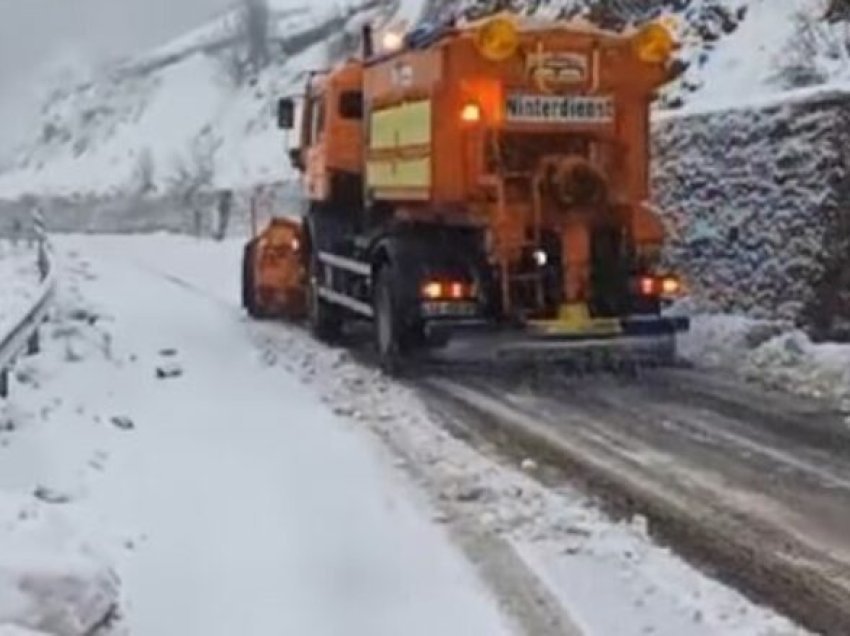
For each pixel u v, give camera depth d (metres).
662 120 18.88
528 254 14.68
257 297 20.89
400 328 14.95
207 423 12.12
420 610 7.30
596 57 15.14
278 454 10.83
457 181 14.88
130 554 8.10
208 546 8.38
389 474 10.13
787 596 7.44
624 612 7.20
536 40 14.96
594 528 8.71
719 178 17.64
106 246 44.91
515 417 12.40
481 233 14.78
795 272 16.08
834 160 15.79
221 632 7.04
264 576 7.86
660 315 15.18
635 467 10.35
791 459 10.58
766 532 8.62
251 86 67.06
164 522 8.85
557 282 14.68
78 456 10.49
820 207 15.82
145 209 62.09
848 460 10.52
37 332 15.58
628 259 15.08
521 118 14.97
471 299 14.70
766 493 9.55
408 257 14.96
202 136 66.19
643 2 30.16
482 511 9.12
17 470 9.89
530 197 14.87
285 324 20.42
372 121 17.20
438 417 12.43
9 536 7.26
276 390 13.98
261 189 49.84
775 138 16.69
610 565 7.99
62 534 7.64
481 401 13.26
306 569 7.98
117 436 11.41
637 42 15.19
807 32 26.12
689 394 13.48
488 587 7.62
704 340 16.23
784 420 12.09
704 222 17.83
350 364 15.90
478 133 14.88
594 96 15.16
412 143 15.65
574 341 14.49
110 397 13.32
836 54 25.47
